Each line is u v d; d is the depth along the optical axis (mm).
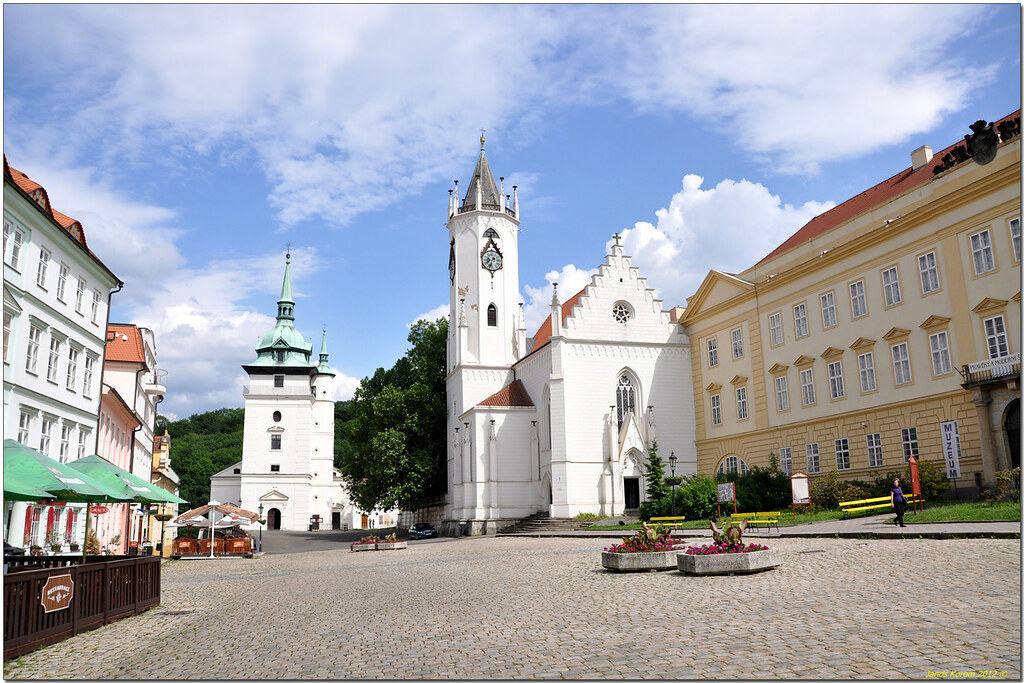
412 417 77938
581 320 63844
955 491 37312
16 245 30781
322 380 134500
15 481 17297
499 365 73125
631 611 15672
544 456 65812
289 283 119312
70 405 37156
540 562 29516
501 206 76750
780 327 53188
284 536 90312
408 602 19984
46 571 15266
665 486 53438
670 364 64688
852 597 14984
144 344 60562
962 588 14844
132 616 19781
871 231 44594
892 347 43250
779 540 29672
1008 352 36312
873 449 44344
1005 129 36688
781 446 52531
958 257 39188
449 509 74562
